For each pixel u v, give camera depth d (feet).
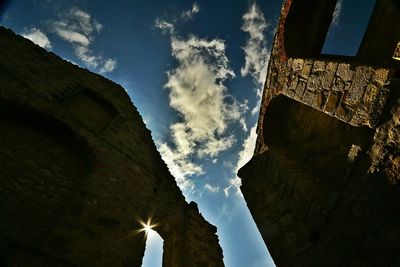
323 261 13.39
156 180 21.17
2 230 11.96
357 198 12.50
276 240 17.11
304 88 16.10
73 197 14.88
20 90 17.92
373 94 12.22
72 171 16.83
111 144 20.27
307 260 14.56
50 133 17.93
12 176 14.08
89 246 13.37
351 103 12.97
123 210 16.48
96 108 23.57
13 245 11.28
